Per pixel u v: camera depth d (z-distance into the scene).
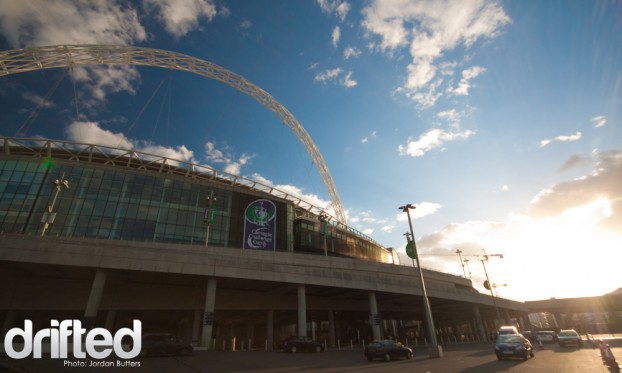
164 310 40.19
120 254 30.72
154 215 56.22
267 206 68.56
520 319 99.00
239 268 35.59
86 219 51.31
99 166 56.44
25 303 33.78
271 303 45.38
